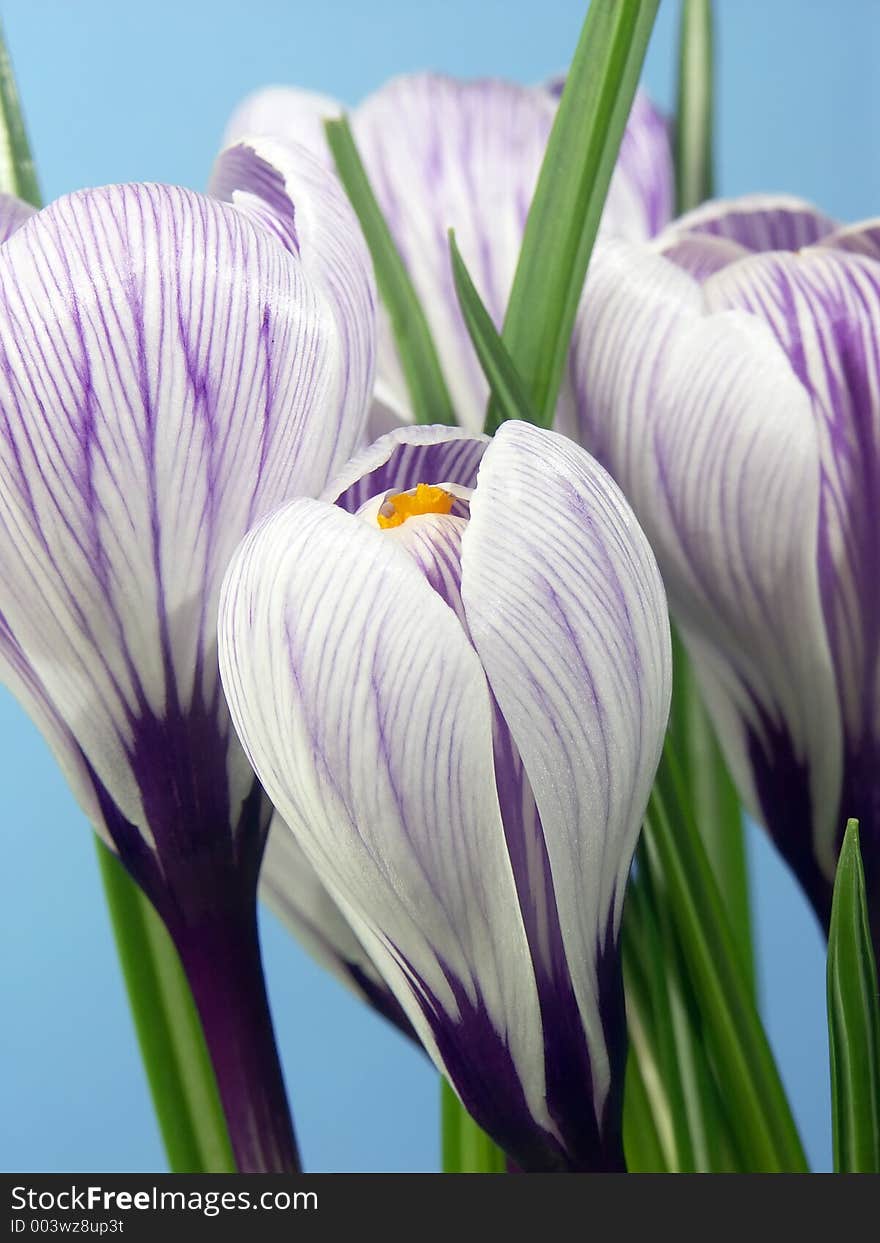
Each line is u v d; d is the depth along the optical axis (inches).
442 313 12.2
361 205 11.7
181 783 9.9
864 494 10.5
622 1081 9.8
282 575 9.2
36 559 9.6
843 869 9.9
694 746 13.1
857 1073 10.2
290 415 9.6
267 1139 10.3
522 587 9.1
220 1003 10.2
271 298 9.5
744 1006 11.1
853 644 10.6
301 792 9.4
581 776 9.3
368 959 11.4
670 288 10.7
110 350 9.4
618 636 9.3
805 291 10.6
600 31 11.0
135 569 9.6
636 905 12.1
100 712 9.9
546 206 11.0
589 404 10.9
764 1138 11.0
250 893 10.1
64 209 9.5
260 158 10.2
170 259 9.4
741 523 10.5
